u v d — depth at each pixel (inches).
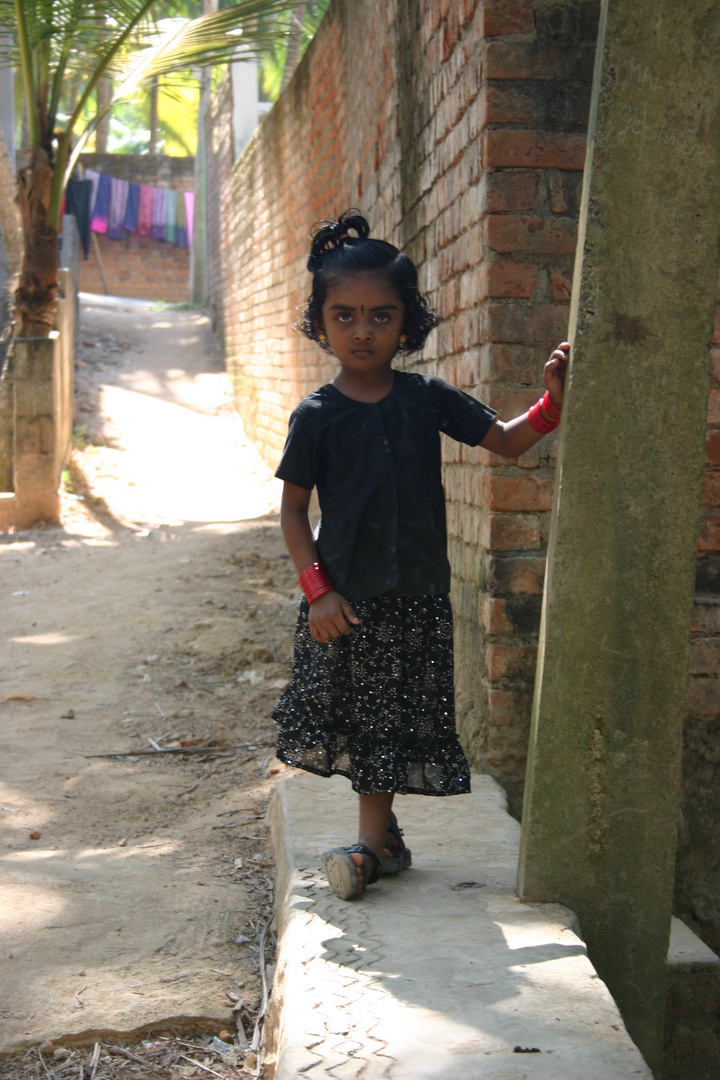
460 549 165.3
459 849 113.0
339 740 98.8
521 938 88.0
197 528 379.9
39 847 131.7
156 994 96.1
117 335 706.8
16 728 183.9
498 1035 72.4
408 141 198.5
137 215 979.3
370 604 96.0
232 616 259.1
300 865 106.4
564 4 139.1
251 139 521.3
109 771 164.6
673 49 86.4
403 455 95.5
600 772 94.2
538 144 140.5
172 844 134.8
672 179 88.0
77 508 402.9
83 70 378.0
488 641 145.0
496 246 141.3
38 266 380.8
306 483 96.6
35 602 276.1
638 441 90.8
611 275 89.2
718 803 147.7
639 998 96.5
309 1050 70.5
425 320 100.2
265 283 489.1
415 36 189.3
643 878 95.2
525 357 142.6
